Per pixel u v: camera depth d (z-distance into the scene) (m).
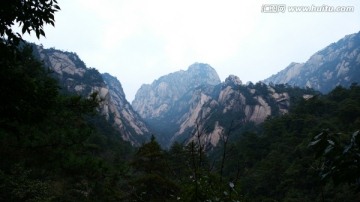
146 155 19.05
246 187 42.34
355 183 2.11
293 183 36.56
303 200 31.70
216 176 3.58
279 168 42.81
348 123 54.44
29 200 16.08
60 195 17.12
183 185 3.67
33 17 4.11
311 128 59.97
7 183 14.45
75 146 6.43
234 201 3.42
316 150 2.24
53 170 6.48
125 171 8.77
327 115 67.50
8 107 3.98
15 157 5.55
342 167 2.10
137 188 15.48
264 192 41.31
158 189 15.57
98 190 13.09
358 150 2.06
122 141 96.94
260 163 55.22
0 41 4.06
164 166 17.98
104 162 7.59
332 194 24.31
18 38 4.13
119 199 13.77
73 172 6.80
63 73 136.62
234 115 134.38
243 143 69.38
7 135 5.20
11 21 4.03
